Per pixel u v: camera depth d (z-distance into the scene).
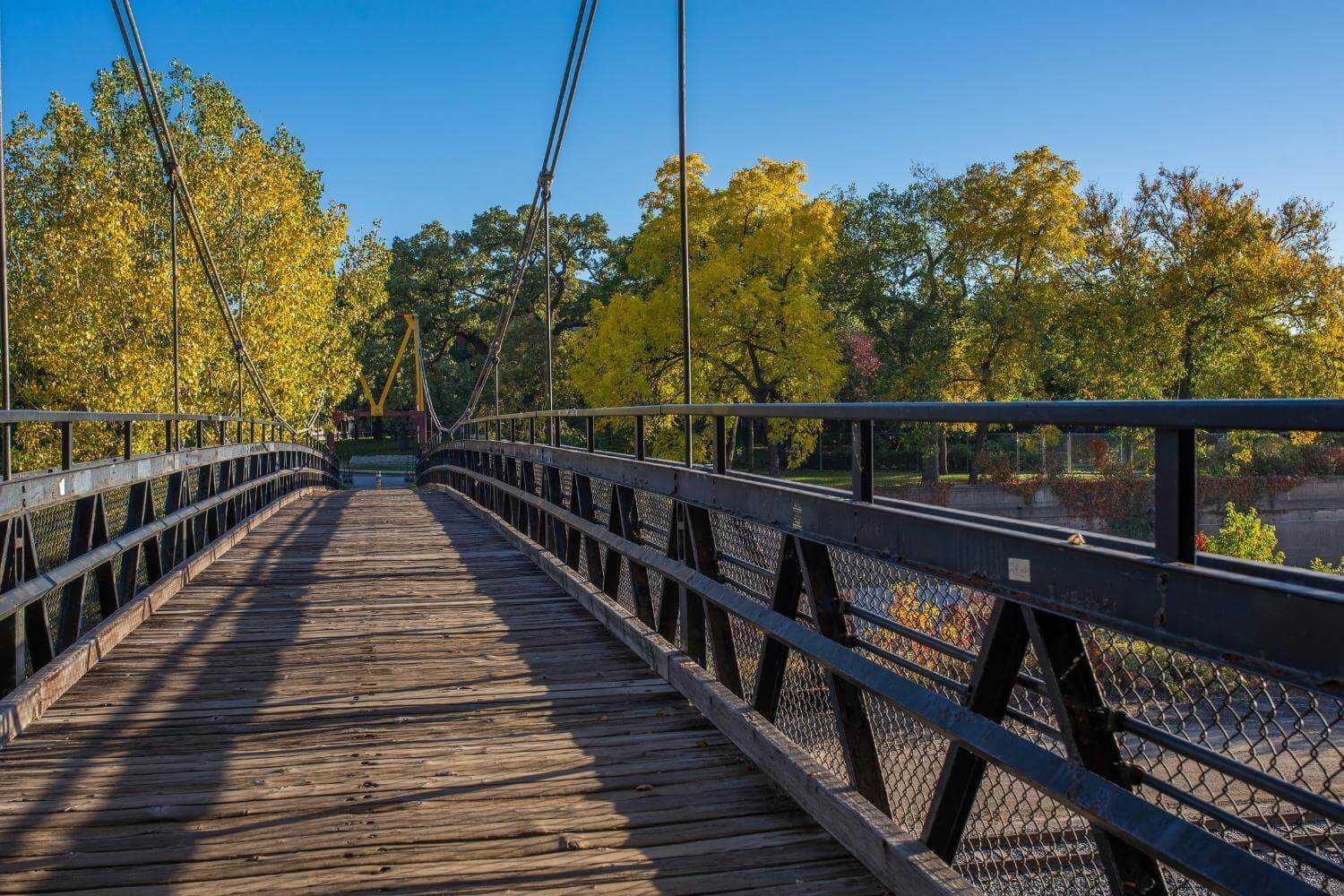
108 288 23.69
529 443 10.34
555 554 9.04
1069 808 2.23
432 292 65.50
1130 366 34.50
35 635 5.12
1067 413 2.21
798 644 3.62
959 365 38.19
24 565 4.86
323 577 8.85
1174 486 2.03
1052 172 35.47
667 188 35.41
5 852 3.25
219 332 25.45
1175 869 1.93
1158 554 2.07
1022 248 36.69
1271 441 16.16
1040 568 2.36
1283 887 1.73
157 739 4.41
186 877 3.08
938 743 3.13
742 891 2.95
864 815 3.11
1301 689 1.72
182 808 3.62
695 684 4.79
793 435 32.66
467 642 6.29
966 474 33.59
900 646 3.39
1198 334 34.31
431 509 16.59
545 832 3.38
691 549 5.12
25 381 26.64
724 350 34.84
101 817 3.54
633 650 5.98
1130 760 2.36
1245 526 15.13
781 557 3.93
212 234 25.92
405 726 4.60
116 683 5.34
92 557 5.74
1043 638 2.38
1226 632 1.87
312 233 29.86
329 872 3.11
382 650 6.08
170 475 8.28
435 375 66.75
